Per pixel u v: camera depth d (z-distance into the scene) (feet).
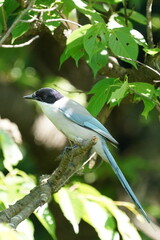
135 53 27.81
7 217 22.81
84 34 28.32
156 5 52.08
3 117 53.52
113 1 35.42
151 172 57.26
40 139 54.49
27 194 26.13
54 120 32.81
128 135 60.90
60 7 31.83
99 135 31.89
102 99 30.45
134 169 54.95
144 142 60.80
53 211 52.95
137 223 49.93
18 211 24.57
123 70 34.86
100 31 27.71
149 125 57.67
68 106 32.76
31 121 54.75
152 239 49.11
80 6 29.32
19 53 56.75
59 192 27.40
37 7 31.14
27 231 26.13
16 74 56.39
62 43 34.68
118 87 30.86
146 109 30.37
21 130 54.24
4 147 26.73
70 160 25.48
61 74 56.95
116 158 56.34
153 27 46.91
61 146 54.70
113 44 27.84
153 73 34.09
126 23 34.53
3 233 15.29
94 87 30.96
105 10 36.17
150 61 34.27
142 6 51.83
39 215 26.81
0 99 53.78
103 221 26.76
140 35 30.60
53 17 30.86
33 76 56.95
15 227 22.49
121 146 60.64
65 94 52.37
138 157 56.29
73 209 26.71
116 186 55.62
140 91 29.43
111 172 53.36
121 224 27.35
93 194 29.50
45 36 56.18
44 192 25.21
